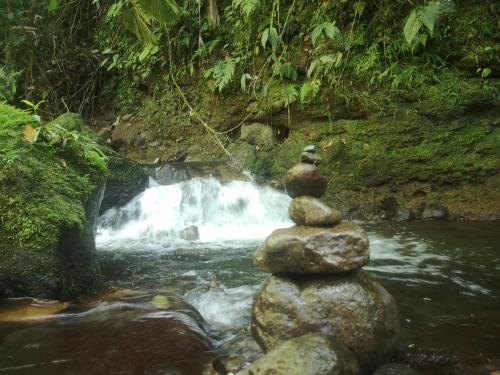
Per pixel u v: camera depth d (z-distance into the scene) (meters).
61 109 8.75
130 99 8.36
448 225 5.25
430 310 2.71
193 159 7.44
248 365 1.98
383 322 1.97
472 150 5.81
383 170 6.05
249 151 6.83
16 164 3.06
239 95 7.19
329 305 1.94
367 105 6.13
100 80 8.80
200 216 5.75
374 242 4.50
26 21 8.27
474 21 5.70
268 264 2.05
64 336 2.28
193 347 2.16
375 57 5.95
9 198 2.91
